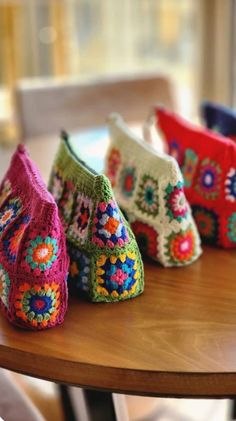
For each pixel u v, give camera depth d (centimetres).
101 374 66
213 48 213
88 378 67
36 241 70
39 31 221
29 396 103
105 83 177
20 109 166
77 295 79
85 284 77
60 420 97
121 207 88
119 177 94
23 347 70
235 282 81
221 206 89
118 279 76
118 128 100
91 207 76
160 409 102
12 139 212
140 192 87
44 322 72
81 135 156
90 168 82
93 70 229
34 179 79
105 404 87
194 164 94
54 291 71
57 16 220
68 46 225
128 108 180
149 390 66
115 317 74
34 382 106
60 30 222
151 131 162
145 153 89
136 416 100
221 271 84
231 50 213
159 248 84
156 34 223
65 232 80
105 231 75
